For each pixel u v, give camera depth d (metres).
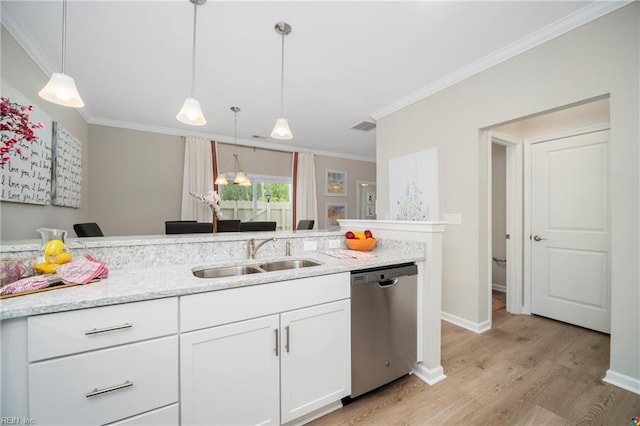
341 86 2.89
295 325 1.32
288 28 1.99
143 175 4.23
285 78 2.73
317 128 4.39
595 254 2.46
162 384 1.02
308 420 1.40
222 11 1.81
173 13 1.83
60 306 0.86
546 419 1.40
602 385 1.67
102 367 0.93
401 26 1.97
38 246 1.20
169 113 3.69
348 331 1.49
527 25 1.96
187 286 1.06
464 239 2.57
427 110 2.95
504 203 3.66
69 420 0.89
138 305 0.98
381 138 3.57
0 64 1.75
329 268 1.42
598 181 2.45
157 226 4.34
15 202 1.91
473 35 2.07
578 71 1.86
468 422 1.38
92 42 2.12
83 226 2.09
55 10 1.77
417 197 3.03
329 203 6.13
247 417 1.19
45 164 2.30
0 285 1.01
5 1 1.68
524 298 2.95
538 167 2.85
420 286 1.79
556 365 1.90
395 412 1.46
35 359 0.85
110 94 3.09
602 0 1.70
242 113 3.71
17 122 1.12
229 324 1.15
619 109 1.67
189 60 2.40
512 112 2.22
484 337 2.35
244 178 4.05
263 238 1.80
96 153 3.88
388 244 2.04
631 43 1.64
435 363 1.76
